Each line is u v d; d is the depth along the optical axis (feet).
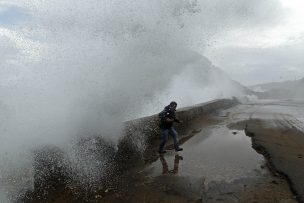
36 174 18.70
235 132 35.99
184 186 18.63
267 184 18.19
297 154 23.75
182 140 32.65
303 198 15.69
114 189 18.74
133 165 23.73
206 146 29.14
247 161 23.27
